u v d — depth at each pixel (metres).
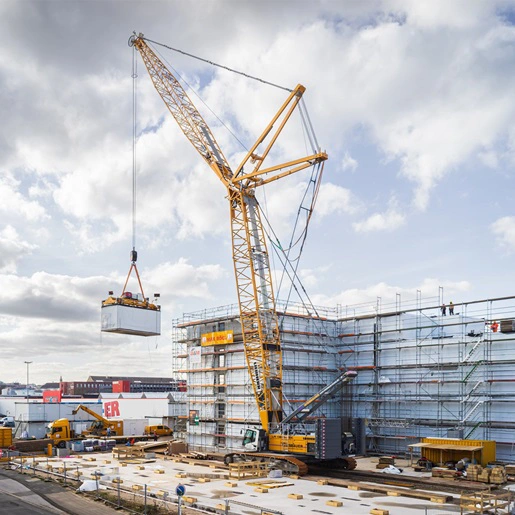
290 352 71.25
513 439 58.44
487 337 62.12
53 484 46.44
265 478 51.44
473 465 48.94
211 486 47.16
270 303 68.19
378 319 73.19
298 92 64.06
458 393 63.94
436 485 46.38
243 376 72.25
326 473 54.66
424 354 67.56
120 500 40.12
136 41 74.69
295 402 70.00
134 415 115.44
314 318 75.19
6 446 73.12
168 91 73.88
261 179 67.94
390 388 70.12
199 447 76.62
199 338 79.38
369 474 52.50
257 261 67.94
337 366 76.12
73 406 100.88
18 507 38.41
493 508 37.38
